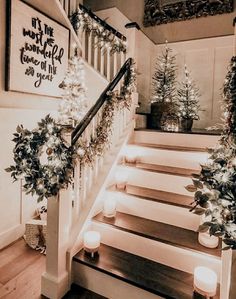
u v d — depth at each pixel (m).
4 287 1.90
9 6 2.25
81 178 2.17
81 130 1.98
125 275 1.76
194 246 1.81
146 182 2.53
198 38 4.34
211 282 1.54
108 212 2.23
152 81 4.62
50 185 1.63
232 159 1.18
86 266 1.90
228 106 1.91
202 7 4.27
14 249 2.39
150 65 4.55
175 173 2.39
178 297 1.57
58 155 1.67
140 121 3.60
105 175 2.46
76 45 3.24
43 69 2.72
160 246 1.90
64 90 2.96
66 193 1.87
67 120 2.85
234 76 1.87
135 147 2.82
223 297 1.53
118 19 4.22
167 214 2.15
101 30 3.40
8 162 2.38
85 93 3.11
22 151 1.61
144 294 1.69
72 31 3.13
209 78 4.28
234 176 1.10
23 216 2.62
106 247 2.11
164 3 4.55
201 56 4.32
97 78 3.45
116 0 4.94
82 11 3.27
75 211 2.10
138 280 1.71
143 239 1.96
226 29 4.16
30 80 2.56
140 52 4.13
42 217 2.56
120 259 1.95
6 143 2.35
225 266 1.51
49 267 1.85
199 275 1.61
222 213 1.08
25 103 2.56
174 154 2.62
